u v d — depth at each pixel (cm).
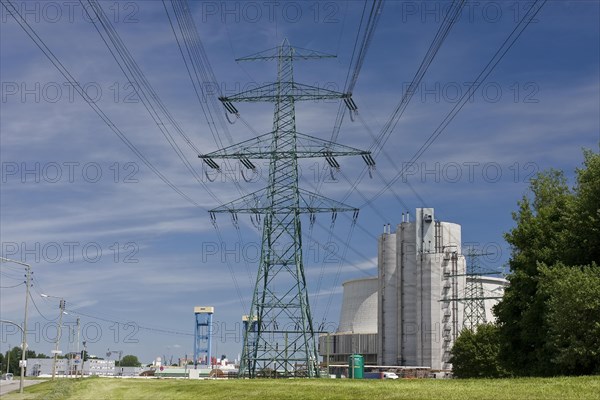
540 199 9019
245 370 10794
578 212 7019
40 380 18112
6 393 10269
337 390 5347
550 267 7150
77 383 10388
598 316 6103
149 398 6525
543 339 6994
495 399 4025
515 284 7888
